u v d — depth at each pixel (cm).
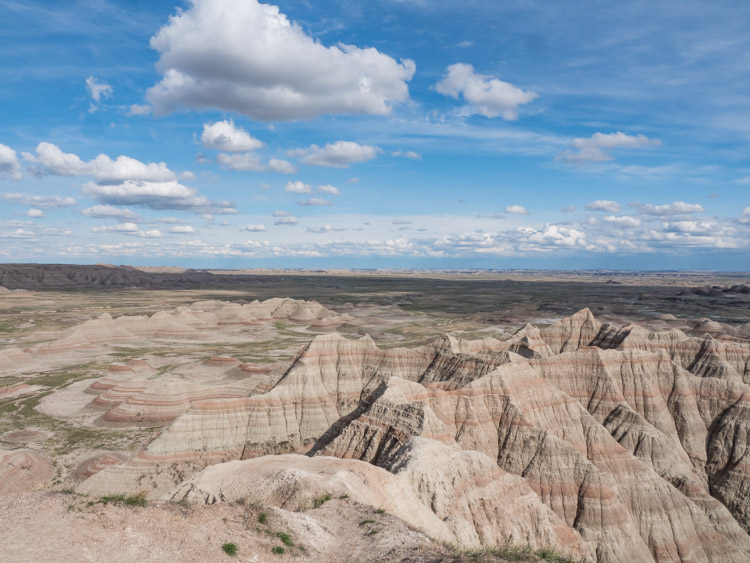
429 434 4619
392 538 2323
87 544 1941
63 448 6581
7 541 1897
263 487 3105
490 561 2058
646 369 6825
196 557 1980
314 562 2139
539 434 5162
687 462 6062
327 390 7262
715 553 4762
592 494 4684
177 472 5319
